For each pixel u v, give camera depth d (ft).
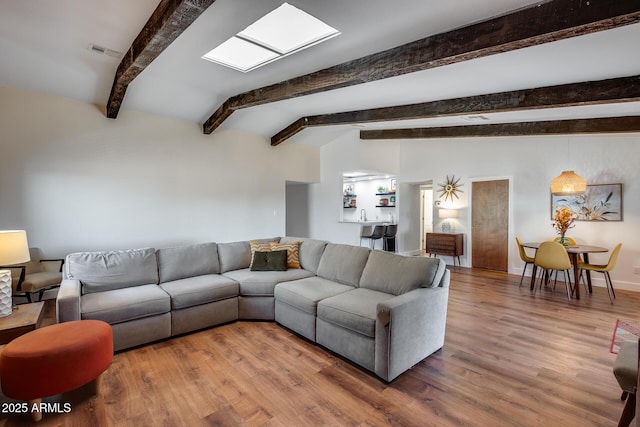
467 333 10.50
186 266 12.00
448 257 23.40
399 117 14.97
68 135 14.06
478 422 6.23
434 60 8.29
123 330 9.11
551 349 9.34
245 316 11.58
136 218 16.05
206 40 9.67
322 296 9.84
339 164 24.71
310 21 8.52
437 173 23.88
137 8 8.28
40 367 6.02
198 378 7.80
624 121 13.57
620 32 6.77
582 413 6.49
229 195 19.81
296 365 8.45
